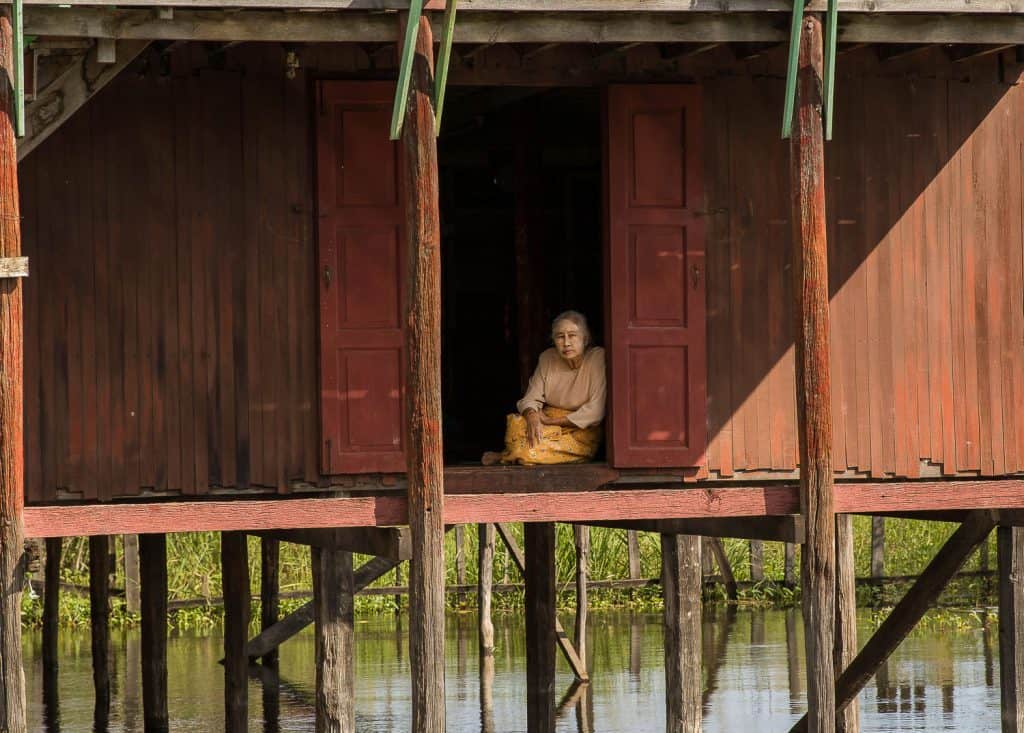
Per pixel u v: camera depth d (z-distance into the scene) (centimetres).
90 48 1277
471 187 2341
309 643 2884
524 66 1499
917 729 2081
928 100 1599
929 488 1412
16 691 1227
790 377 1565
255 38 1281
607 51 1497
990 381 1614
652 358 1521
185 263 1445
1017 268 1622
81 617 3059
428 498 1295
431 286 1292
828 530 1358
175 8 1260
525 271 1800
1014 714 1506
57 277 1420
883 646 1597
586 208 2236
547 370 1563
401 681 2400
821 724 1346
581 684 2417
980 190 1611
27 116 1274
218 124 1451
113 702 2362
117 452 1430
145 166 1438
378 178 1466
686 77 1537
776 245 1561
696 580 1506
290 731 2108
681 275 1526
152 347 1439
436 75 1289
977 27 1402
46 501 1416
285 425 1462
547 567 1944
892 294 1591
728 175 1548
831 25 1324
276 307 1460
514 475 1497
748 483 1570
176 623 3047
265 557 2470
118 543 3198
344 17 1293
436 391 1296
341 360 1463
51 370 1417
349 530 1376
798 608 3192
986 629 2917
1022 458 1622
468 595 3172
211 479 1447
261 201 1456
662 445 1521
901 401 1591
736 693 2309
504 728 2070
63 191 1421
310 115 1463
